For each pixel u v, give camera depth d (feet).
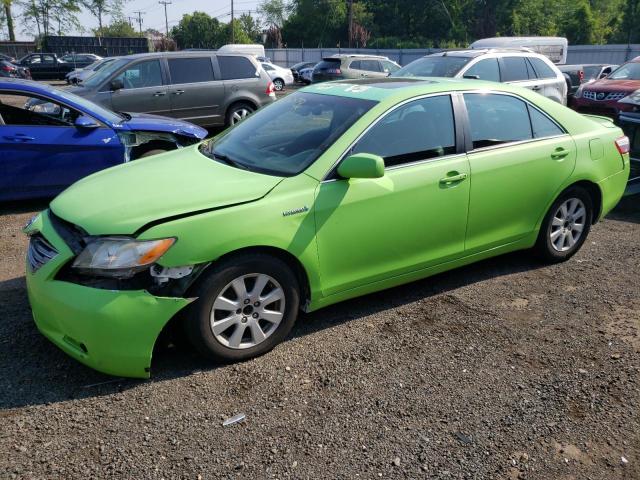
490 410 9.93
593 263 16.62
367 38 205.98
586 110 39.73
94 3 171.32
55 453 8.65
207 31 251.80
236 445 8.92
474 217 13.76
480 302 13.97
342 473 8.42
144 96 32.96
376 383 10.59
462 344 12.02
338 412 9.77
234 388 10.32
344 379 10.69
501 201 14.16
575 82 60.18
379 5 211.20
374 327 12.64
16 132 20.18
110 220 10.03
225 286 10.45
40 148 20.54
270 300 11.10
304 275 11.50
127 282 9.72
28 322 12.48
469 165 13.38
